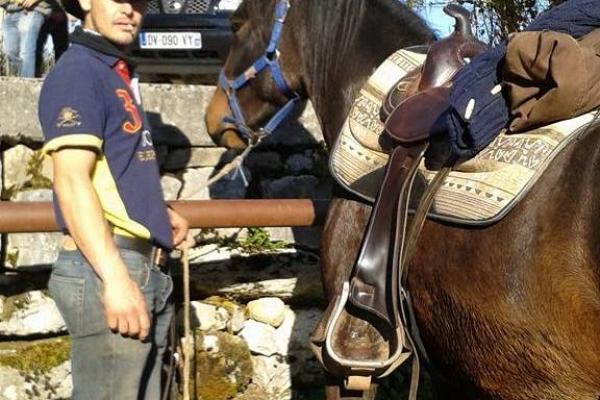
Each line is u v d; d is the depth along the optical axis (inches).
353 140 125.0
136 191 100.0
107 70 99.7
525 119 105.6
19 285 155.2
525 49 103.5
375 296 116.6
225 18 221.9
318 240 169.9
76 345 99.4
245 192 172.9
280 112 148.9
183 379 110.8
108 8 99.7
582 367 101.0
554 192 101.6
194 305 164.9
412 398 120.3
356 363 118.0
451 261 110.2
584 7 109.0
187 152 169.2
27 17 225.3
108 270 93.7
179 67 224.1
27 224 140.3
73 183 94.3
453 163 112.3
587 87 102.0
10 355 153.1
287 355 168.4
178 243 114.3
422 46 130.6
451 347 113.0
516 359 106.0
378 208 117.3
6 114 155.5
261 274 167.5
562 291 99.6
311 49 141.6
